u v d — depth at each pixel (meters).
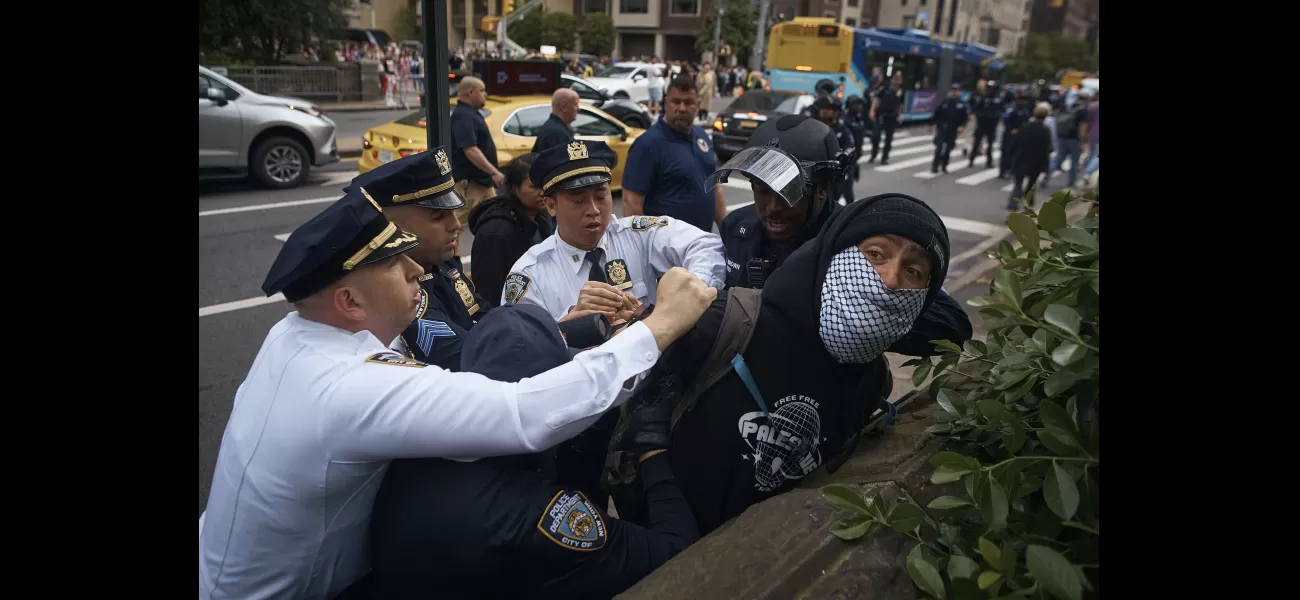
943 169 13.62
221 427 3.62
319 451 1.07
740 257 2.17
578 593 1.18
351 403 1.06
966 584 0.98
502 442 1.09
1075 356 0.98
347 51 23.02
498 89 8.85
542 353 1.23
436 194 1.74
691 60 49.88
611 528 1.23
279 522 1.10
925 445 1.45
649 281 2.37
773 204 1.91
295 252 1.11
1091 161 12.56
